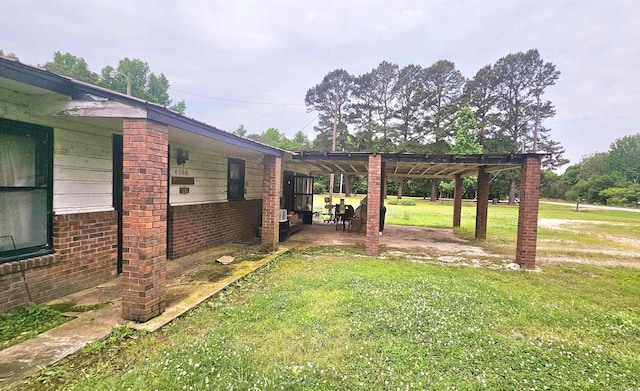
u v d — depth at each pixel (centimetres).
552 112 3494
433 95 3488
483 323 369
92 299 387
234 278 502
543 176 5041
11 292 336
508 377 258
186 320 344
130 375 237
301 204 1348
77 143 411
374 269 613
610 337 348
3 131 326
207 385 229
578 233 1301
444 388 241
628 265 734
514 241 1030
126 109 318
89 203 431
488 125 3450
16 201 347
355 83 3481
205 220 725
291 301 412
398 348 299
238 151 752
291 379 243
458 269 650
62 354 263
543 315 398
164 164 345
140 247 321
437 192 3991
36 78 295
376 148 3469
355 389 235
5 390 216
